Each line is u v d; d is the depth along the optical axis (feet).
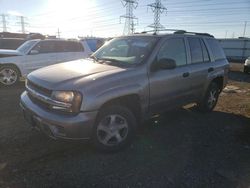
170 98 14.92
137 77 12.75
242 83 39.29
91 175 10.62
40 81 11.98
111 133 12.26
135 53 14.21
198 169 11.46
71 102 10.70
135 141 14.03
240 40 128.77
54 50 32.83
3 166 10.97
